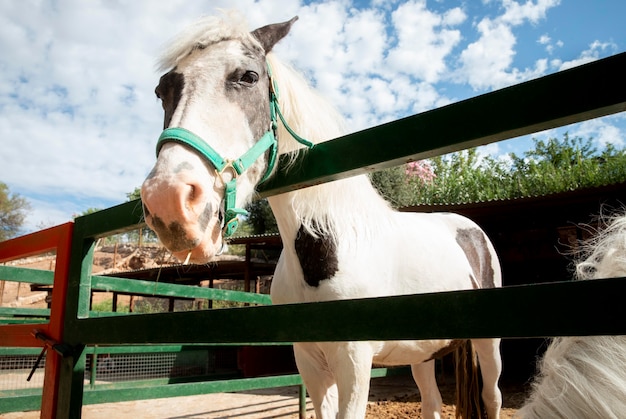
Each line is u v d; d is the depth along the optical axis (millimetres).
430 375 2695
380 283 1860
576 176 10680
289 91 1721
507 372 7109
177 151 1220
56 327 1583
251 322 959
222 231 1287
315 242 1742
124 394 2156
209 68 1411
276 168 1474
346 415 1598
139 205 1354
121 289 2482
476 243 2918
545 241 6730
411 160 988
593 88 701
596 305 572
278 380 3227
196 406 4867
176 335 1109
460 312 685
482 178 12969
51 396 1524
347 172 1116
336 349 1650
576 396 661
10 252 2062
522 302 631
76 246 1596
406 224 2234
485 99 838
